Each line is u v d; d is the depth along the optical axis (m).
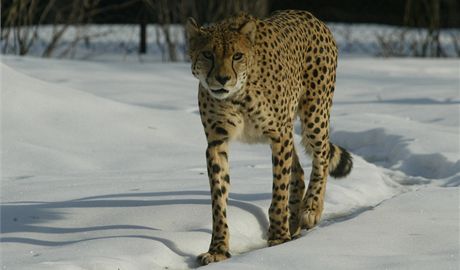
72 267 8.18
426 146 13.86
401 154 13.86
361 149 14.80
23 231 9.76
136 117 15.47
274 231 9.95
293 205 11.12
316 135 11.02
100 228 9.77
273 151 10.02
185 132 15.20
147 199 10.79
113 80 20.69
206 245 9.48
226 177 9.73
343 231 9.64
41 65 22.12
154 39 33.06
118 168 13.22
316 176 10.98
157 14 27.92
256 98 9.69
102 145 14.27
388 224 9.88
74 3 26.89
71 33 32.38
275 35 10.17
